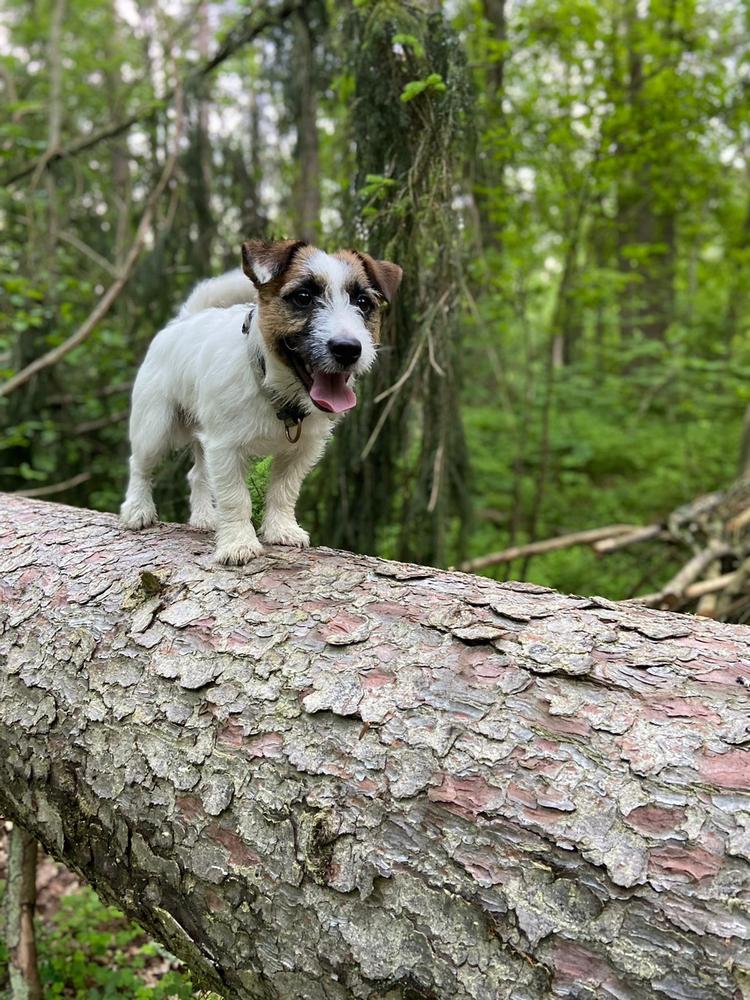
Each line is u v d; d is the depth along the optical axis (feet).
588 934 1.25
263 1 5.18
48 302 5.91
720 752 1.36
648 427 9.21
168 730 1.77
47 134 8.60
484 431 9.03
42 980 2.74
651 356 10.16
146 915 1.77
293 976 1.47
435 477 3.82
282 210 6.86
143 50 9.72
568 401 9.68
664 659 1.57
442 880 1.37
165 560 2.29
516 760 1.44
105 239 7.36
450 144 3.50
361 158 3.59
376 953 1.38
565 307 7.09
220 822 1.61
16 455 5.95
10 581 2.39
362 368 2.23
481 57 5.49
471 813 1.40
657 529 4.98
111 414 6.39
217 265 6.19
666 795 1.32
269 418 2.32
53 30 6.95
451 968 1.32
